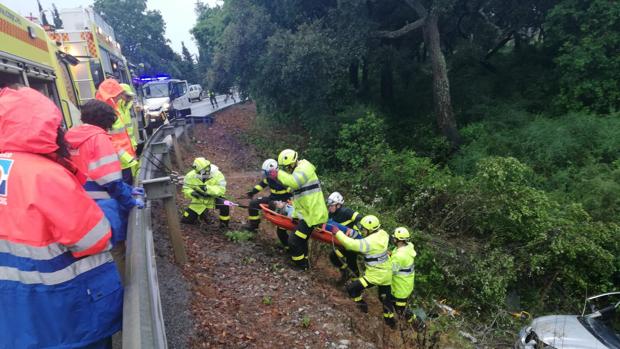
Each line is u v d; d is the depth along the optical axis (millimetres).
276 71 14727
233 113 24500
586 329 5598
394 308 5766
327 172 14555
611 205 9242
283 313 4762
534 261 7734
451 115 14789
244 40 15086
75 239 1744
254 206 6711
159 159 7879
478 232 8883
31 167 1693
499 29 19906
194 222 6727
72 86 8000
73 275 1832
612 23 12773
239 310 4582
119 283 2059
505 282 7488
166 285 4391
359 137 14008
